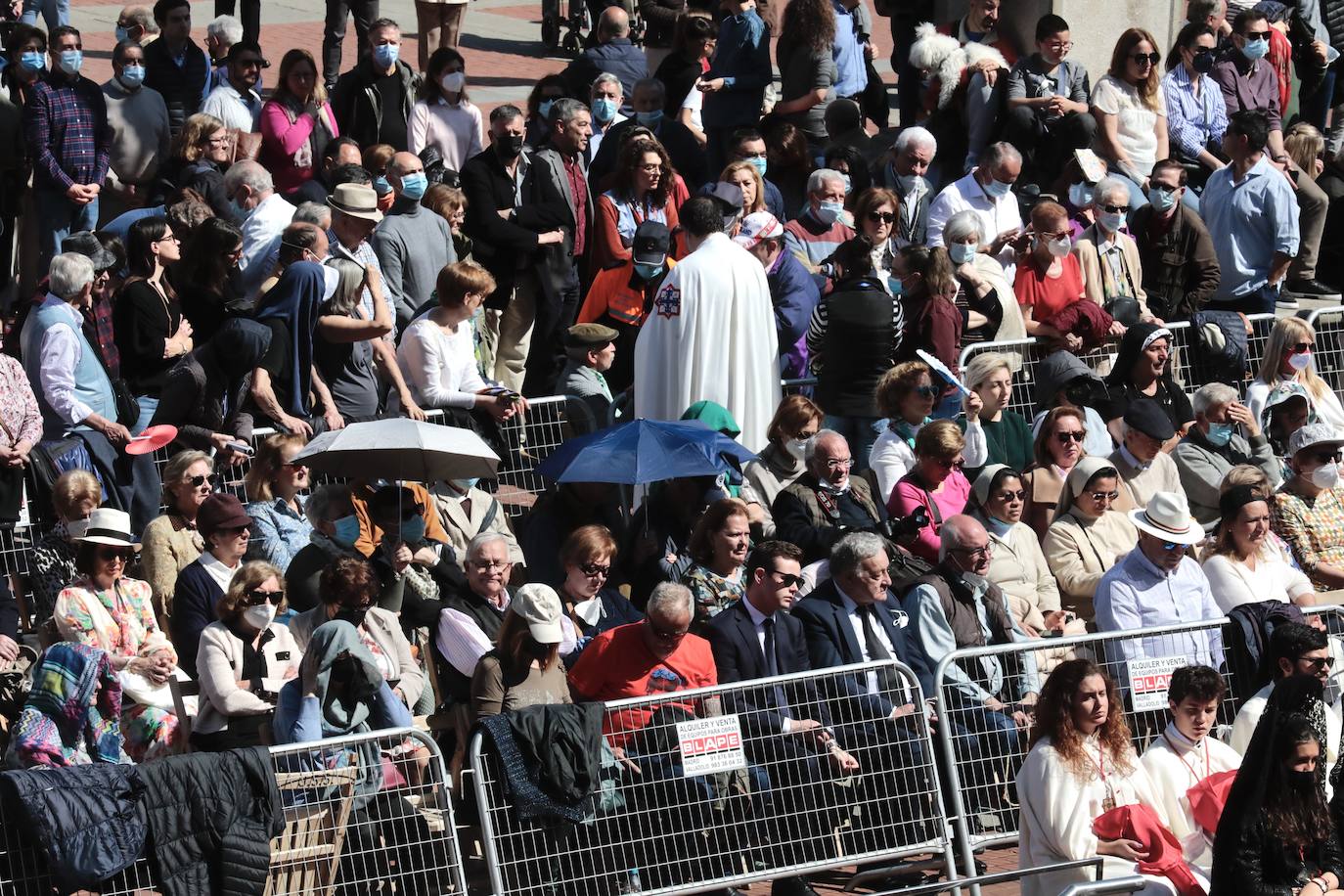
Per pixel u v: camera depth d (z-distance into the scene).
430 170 52.03
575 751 30.28
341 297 41.75
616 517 38.78
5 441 38.09
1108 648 35.16
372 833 29.75
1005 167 50.28
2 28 62.47
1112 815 28.94
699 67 58.28
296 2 83.75
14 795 27.06
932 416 42.00
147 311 41.41
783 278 46.84
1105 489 39.62
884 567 34.41
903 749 32.53
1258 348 50.38
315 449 36.62
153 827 27.64
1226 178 53.38
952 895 32.09
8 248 53.72
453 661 33.97
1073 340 46.44
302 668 31.09
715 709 31.75
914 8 65.81
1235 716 34.72
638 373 43.06
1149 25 65.56
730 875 31.42
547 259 48.81
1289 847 28.02
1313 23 65.38
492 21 84.50
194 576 34.88
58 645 31.17
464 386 42.78
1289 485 42.72
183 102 58.25
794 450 40.19
